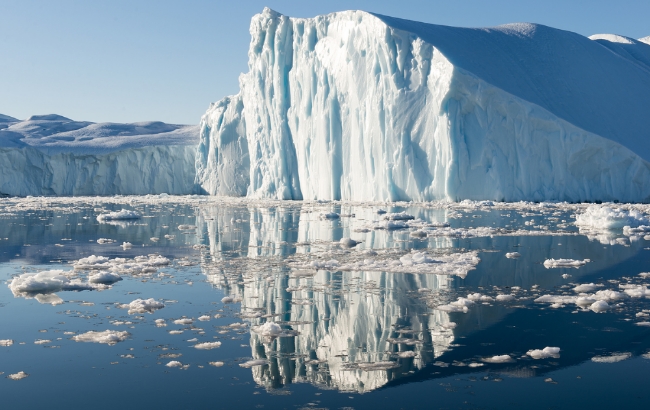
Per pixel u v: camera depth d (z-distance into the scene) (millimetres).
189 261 16766
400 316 10266
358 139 46750
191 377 7555
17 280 13086
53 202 52406
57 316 10492
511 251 18000
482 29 51312
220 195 67188
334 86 49000
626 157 42719
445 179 41219
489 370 7703
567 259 15984
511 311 10523
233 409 6578
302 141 52594
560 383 7219
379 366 7902
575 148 42188
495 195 41094
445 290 12320
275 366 7949
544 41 51438
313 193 51281
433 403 6699
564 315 10227
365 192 46344
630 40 67000
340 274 14328
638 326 9492
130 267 15508
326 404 6707
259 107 57625
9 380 7457
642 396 6812
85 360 8195
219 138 67438
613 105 48219
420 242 20531
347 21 48188
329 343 8891
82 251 19094
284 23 54375
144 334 9406
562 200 42375
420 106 42719
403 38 43594
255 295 12070
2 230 25969
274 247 19797
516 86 43656
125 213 32312
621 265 15180
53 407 6605
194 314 10617
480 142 41500
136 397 6922
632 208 35719
